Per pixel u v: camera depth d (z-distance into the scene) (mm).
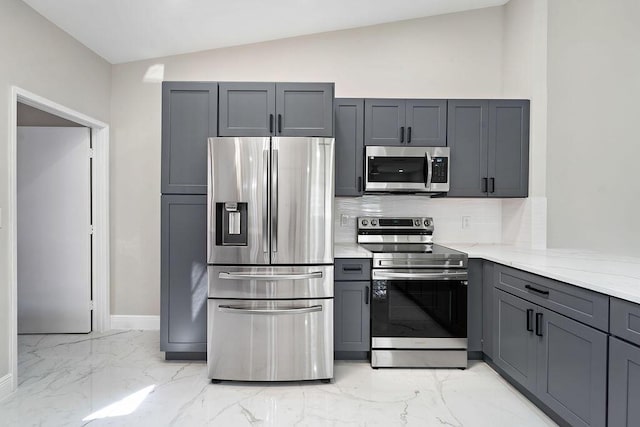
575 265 2375
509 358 2633
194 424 2170
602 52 3420
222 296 2688
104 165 3625
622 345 1651
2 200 2443
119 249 3730
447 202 3734
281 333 2660
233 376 2668
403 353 2955
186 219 2990
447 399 2480
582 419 1901
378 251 3088
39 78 2766
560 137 3457
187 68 3691
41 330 3613
